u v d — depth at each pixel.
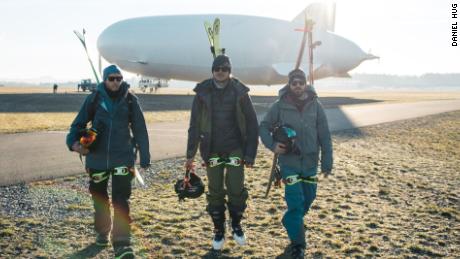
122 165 4.55
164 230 5.39
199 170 9.50
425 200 7.33
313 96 4.74
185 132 16.92
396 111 31.52
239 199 4.77
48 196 6.91
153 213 6.08
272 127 4.75
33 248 4.70
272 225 5.71
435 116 27.31
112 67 4.52
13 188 7.38
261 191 7.55
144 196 7.14
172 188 7.78
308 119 4.71
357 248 4.91
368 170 9.95
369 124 21.61
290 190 4.62
